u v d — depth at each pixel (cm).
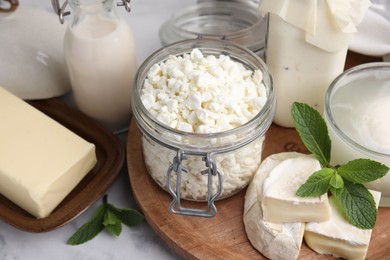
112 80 55
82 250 52
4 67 58
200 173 48
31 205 50
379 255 48
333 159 52
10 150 51
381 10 61
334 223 47
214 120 47
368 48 59
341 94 53
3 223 53
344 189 48
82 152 52
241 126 46
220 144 46
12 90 59
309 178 47
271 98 48
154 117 47
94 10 53
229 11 69
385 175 49
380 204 51
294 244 46
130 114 59
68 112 58
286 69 53
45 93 59
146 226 53
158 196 52
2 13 59
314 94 54
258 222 48
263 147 54
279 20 50
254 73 51
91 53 53
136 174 54
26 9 62
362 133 50
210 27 69
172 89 49
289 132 58
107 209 53
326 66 52
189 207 52
